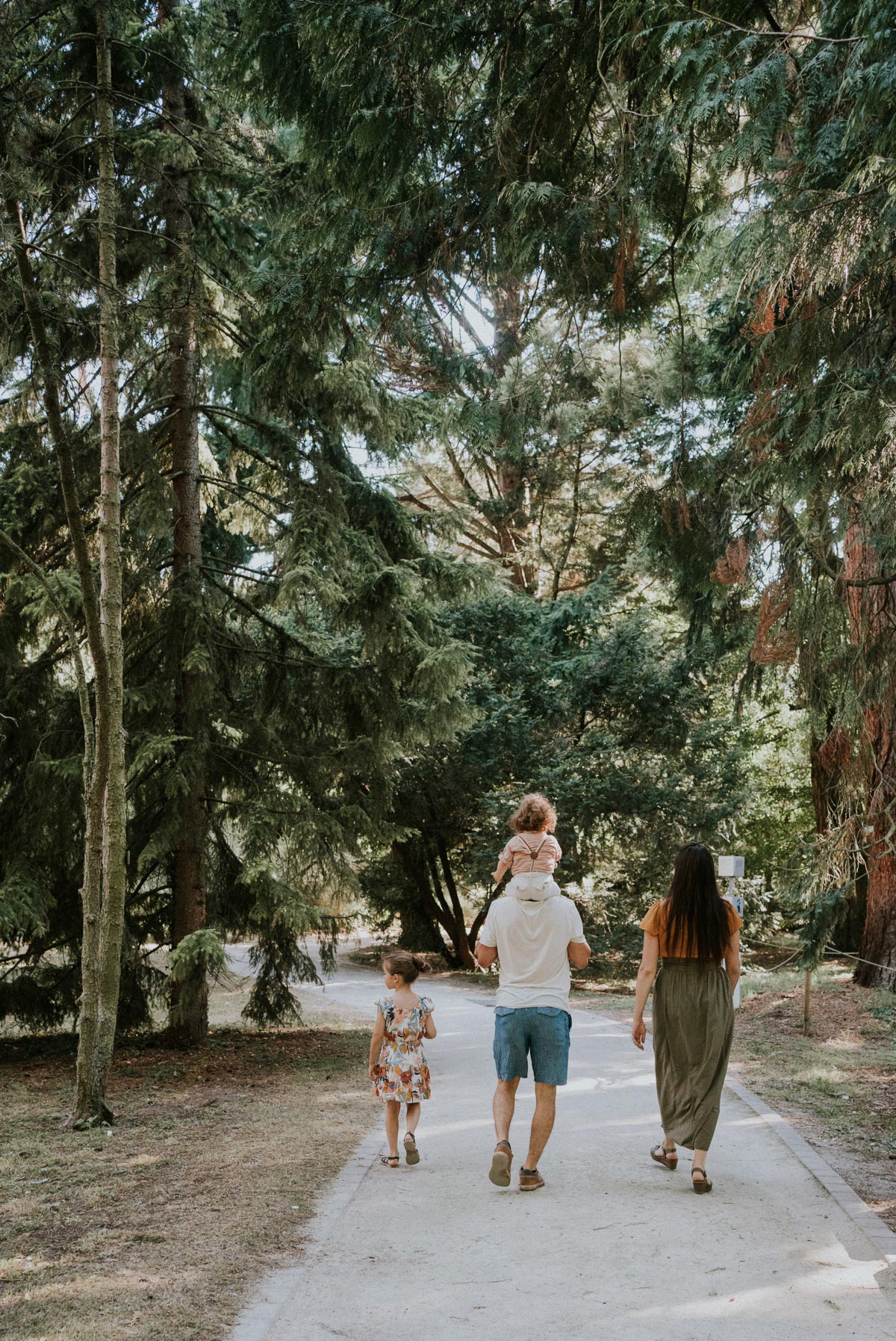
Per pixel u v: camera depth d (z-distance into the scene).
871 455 5.82
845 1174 6.02
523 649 20.53
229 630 12.02
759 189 5.46
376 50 5.75
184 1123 7.83
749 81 4.75
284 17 6.04
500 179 6.22
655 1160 6.13
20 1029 12.82
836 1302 4.14
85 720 8.28
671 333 12.98
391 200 6.35
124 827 8.25
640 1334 3.86
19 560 10.55
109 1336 3.94
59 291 8.85
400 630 11.23
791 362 5.89
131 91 11.04
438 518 12.66
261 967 12.80
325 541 11.14
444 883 25.19
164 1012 14.64
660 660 20.30
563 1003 5.67
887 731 9.49
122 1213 5.54
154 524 11.05
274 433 11.57
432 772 19.88
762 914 20.06
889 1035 10.99
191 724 11.16
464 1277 4.43
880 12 4.29
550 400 8.27
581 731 20.86
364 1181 5.94
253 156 11.83
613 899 19.62
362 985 19.34
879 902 14.02
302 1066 10.56
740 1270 4.45
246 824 10.75
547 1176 5.89
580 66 5.88
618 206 6.05
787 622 6.85
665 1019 5.85
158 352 11.12
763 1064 9.70
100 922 8.23
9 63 8.21
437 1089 8.85
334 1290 4.34
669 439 11.86
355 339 10.75
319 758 11.52
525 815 5.84
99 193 8.71
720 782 20.23
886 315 5.94
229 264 11.62
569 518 23.14
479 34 5.82
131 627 11.66
